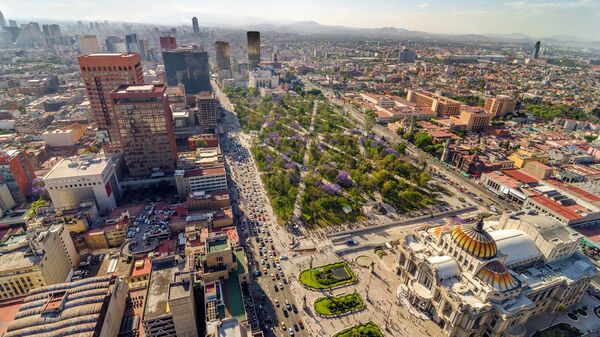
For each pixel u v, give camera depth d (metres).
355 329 188.38
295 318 195.12
